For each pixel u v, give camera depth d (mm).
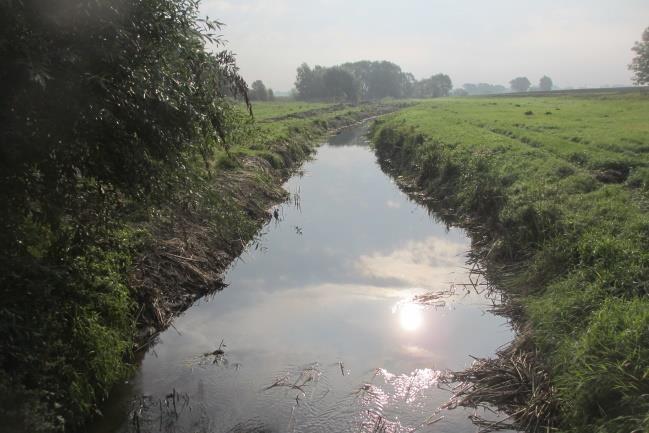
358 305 9891
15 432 4633
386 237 14578
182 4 6145
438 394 6820
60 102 5012
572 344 6406
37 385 5293
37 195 5562
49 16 4836
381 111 87250
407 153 26391
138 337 7949
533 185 13148
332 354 7949
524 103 59000
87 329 6324
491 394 6527
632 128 23828
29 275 5695
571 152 17219
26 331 5293
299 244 13875
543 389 6320
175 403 6645
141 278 8820
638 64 77750
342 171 26906
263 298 10234
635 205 10789
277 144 26109
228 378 7254
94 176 6055
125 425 6203
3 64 4613
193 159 7191
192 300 9703
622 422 4977
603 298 7172
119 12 5305
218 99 7176
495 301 9703
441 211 16844
